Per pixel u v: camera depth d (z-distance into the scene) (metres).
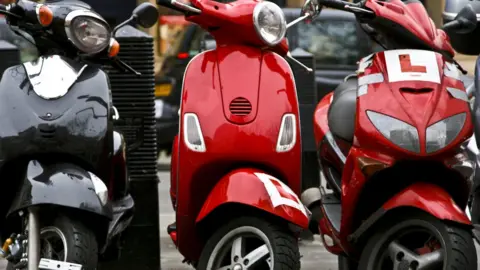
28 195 11.82
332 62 30.67
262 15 13.11
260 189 12.23
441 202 11.99
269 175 12.59
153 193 15.60
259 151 12.76
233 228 12.52
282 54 14.00
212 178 12.98
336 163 14.20
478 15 15.15
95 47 13.05
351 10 13.22
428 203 11.98
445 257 11.79
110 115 12.83
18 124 12.44
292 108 13.02
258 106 12.90
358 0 13.97
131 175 15.54
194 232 13.28
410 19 13.20
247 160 12.80
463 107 12.63
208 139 12.80
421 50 13.09
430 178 12.75
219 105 12.90
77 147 12.54
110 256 13.74
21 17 13.05
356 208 12.97
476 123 13.92
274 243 12.16
